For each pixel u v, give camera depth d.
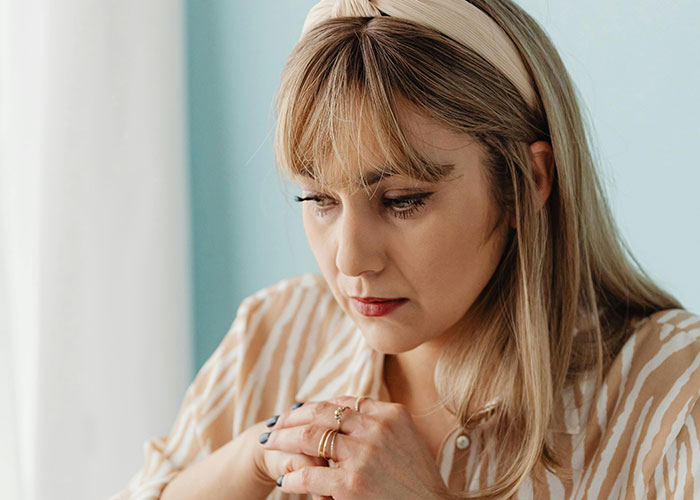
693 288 1.22
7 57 1.46
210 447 1.08
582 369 0.91
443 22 0.76
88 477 1.57
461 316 0.84
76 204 1.53
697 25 1.15
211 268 1.72
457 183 0.77
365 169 0.74
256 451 0.93
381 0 0.77
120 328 1.60
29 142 1.49
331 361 1.08
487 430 0.91
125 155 1.58
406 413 0.86
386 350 0.83
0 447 1.43
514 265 0.88
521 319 0.86
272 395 1.10
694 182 1.19
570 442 0.88
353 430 0.84
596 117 1.24
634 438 0.85
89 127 1.53
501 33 0.81
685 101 1.18
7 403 1.44
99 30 1.52
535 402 0.85
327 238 0.82
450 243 0.78
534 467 0.88
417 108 0.73
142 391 1.63
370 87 0.73
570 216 0.87
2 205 1.47
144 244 1.61
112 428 1.60
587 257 0.91
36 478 1.52
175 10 1.62
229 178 1.67
